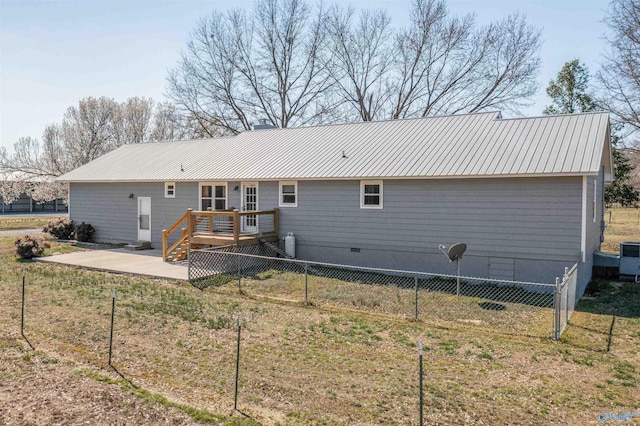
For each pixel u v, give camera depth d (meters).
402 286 13.34
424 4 33.88
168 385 6.32
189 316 9.63
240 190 18.16
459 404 5.85
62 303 10.57
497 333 8.97
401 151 15.84
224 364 7.09
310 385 6.37
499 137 14.84
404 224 14.80
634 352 7.96
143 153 24.17
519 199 13.02
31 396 5.80
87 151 36.94
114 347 7.76
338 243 16.00
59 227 23.33
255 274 14.67
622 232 26.61
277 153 18.86
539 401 5.99
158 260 17.02
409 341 8.34
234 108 37.75
